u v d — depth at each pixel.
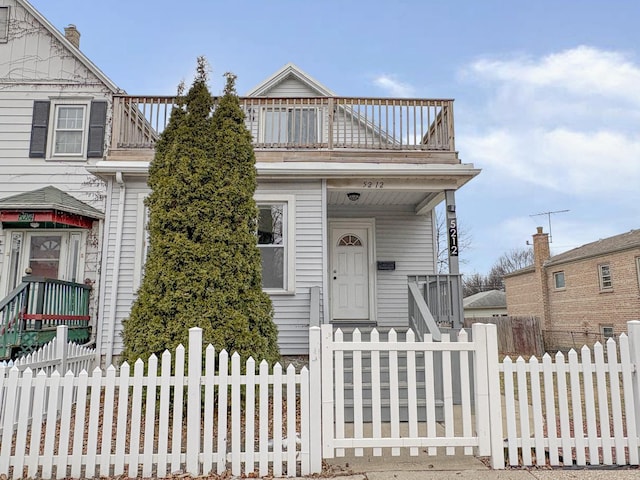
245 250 4.94
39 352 4.83
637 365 3.66
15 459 3.40
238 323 4.59
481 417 3.60
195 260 4.65
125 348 4.72
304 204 7.77
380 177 7.68
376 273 9.41
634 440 3.59
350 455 3.91
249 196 5.09
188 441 3.45
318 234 7.69
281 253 7.70
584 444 3.59
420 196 8.80
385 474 3.42
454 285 7.04
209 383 3.52
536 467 3.55
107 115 10.53
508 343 19.05
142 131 8.18
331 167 7.48
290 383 3.55
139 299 4.71
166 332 4.46
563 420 3.62
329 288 9.30
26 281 7.05
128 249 7.53
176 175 4.80
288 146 7.88
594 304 18.36
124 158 7.70
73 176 10.27
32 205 8.70
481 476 3.37
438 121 8.18
